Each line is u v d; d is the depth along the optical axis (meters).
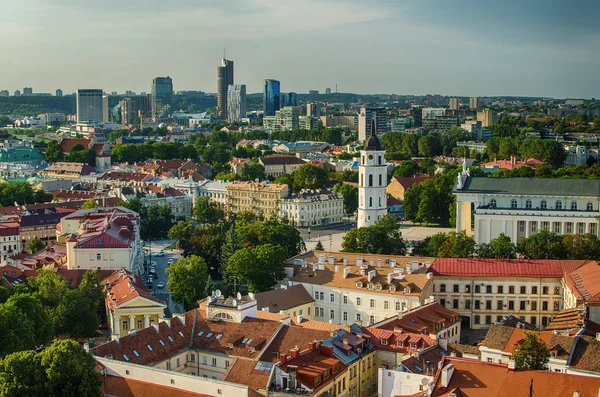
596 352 178.38
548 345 184.12
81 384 162.88
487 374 152.50
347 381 186.38
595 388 144.00
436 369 178.38
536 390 146.75
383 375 177.88
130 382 169.50
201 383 163.62
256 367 179.88
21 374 163.75
